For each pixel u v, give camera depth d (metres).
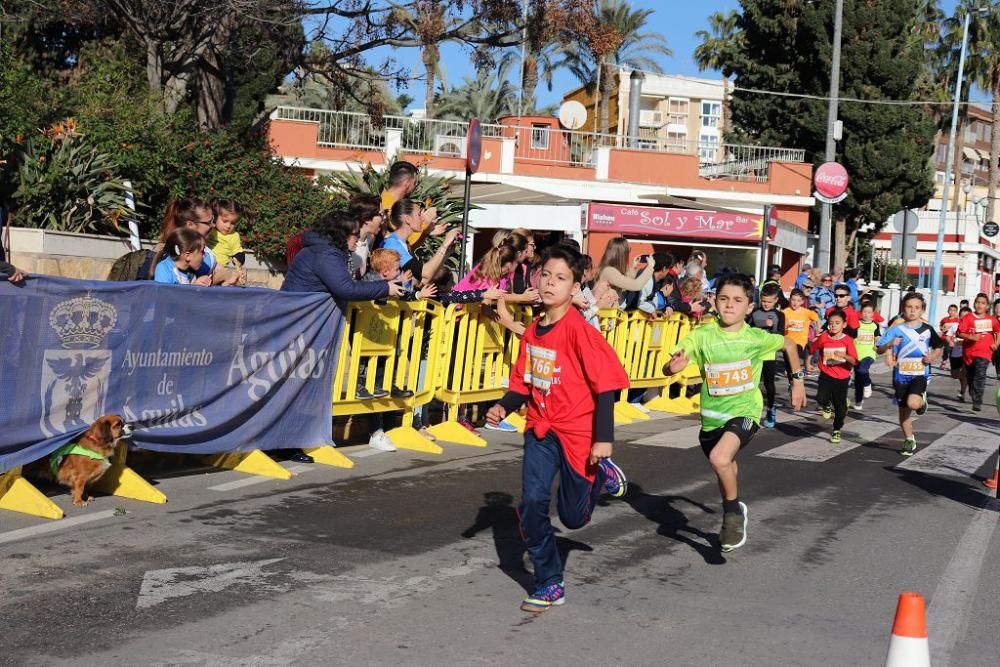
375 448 9.55
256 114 27.27
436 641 4.72
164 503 7.00
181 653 4.43
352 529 6.62
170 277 7.91
